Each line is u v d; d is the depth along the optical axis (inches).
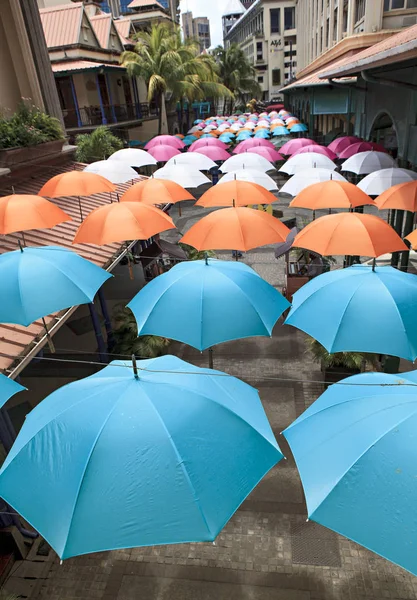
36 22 483.5
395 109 430.0
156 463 110.4
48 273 196.2
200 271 217.9
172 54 1132.5
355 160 456.4
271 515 228.7
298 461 126.0
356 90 674.8
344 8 920.9
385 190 347.9
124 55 1167.0
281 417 295.3
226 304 200.4
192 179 477.1
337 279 209.8
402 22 717.3
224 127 1288.1
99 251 325.1
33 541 221.6
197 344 190.5
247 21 3169.3
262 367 353.1
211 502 107.0
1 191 400.5
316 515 108.1
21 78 485.1
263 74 2918.3
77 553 98.0
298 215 782.5
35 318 178.5
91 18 1232.8
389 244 233.5
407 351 175.8
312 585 194.9
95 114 1093.1
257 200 375.2
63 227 359.3
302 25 1568.7
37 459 117.5
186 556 211.3
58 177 357.4
